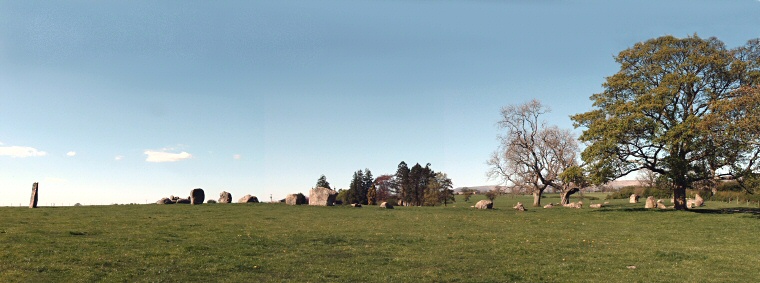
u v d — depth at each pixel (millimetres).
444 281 18406
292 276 18719
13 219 33969
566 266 21344
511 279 18953
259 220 38406
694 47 51188
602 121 51906
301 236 29172
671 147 49281
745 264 21969
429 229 34656
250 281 17734
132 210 44875
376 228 34469
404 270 20203
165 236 27547
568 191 74750
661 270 20594
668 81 49062
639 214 47094
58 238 25062
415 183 142875
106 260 19953
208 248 23938
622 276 19469
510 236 31484
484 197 150125
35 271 17672
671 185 54312
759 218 41375
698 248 26859
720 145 45938
